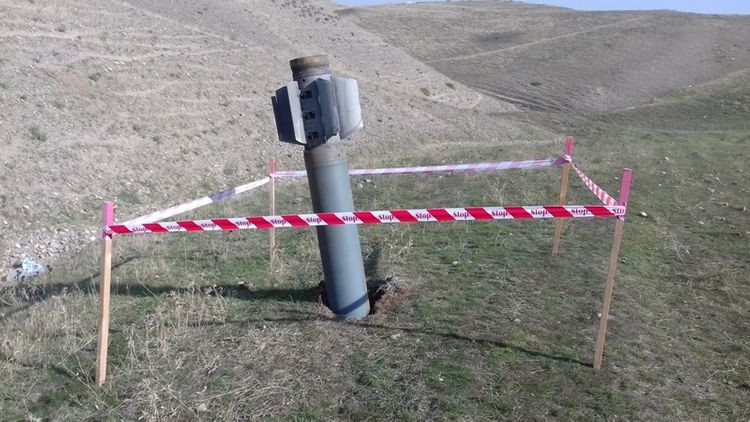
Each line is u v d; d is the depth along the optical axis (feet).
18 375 14.17
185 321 16.28
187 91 61.11
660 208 29.14
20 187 35.29
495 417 12.06
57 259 27.63
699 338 15.85
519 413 12.16
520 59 167.02
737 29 200.23
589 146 59.67
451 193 31.76
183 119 55.06
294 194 35.99
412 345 14.80
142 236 26.78
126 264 22.65
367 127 72.28
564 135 92.73
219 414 12.33
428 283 18.78
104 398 13.07
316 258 21.62
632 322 16.33
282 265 21.01
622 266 20.54
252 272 20.53
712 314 17.37
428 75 127.65
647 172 38.11
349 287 16.49
